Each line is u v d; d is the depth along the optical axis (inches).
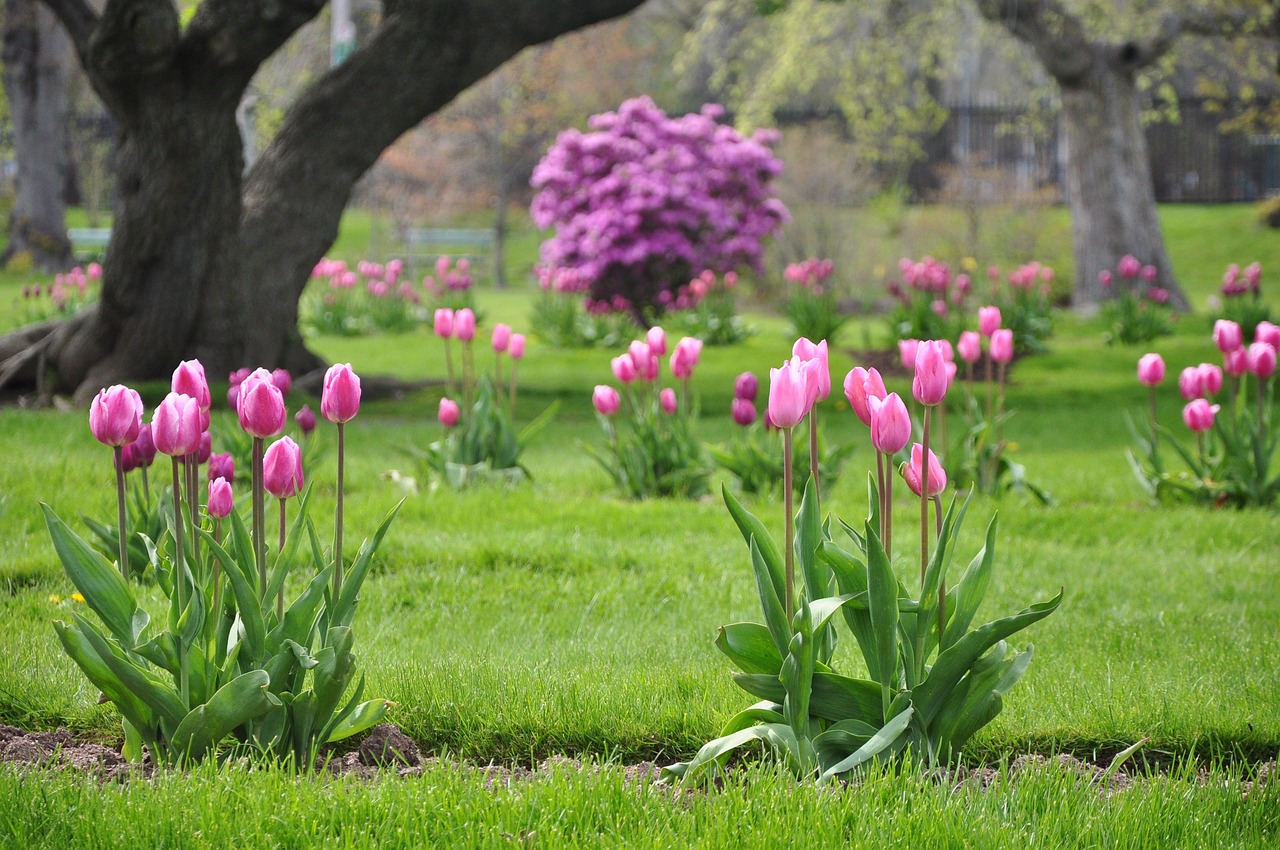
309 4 465.7
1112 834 126.5
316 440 314.8
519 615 224.8
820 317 774.5
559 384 649.0
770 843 121.5
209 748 141.1
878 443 140.3
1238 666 191.5
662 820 128.1
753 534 142.3
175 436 138.9
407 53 524.4
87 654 138.9
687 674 180.4
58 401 494.6
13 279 1263.5
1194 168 1686.8
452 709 165.3
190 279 500.4
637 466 349.4
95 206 1790.1
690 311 856.3
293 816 125.0
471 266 1701.5
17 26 1347.2
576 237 828.0
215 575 146.0
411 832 123.0
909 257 1251.8
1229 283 713.6
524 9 522.9
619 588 244.5
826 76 1439.5
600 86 1749.5
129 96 469.1
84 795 128.8
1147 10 937.5
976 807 130.9
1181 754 160.7
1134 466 360.8
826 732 141.6
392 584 243.4
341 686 144.3
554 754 158.7
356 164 540.1
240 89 484.7
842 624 215.3
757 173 865.5
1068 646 206.2
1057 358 717.9
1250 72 1058.1
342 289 907.4
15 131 1374.3
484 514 309.6
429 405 569.6
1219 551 293.1
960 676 141.3
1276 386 588.1
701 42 1170.6
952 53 1173.7
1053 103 1195.3
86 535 264.2
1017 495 354.0
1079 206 966.4
